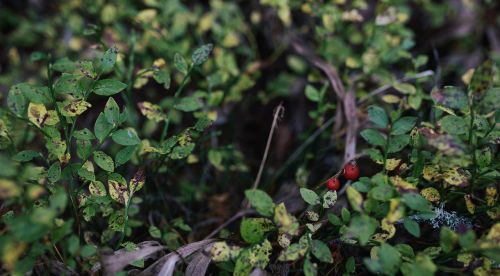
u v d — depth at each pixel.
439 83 0.67
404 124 0.50
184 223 0.60
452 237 0.46
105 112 0.49
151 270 0.50
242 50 0.73
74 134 0.50
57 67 0.54
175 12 0.69
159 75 0.56
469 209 0.50
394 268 0.45
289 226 0.46
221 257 0.47
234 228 0.60
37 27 0.74
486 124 0.50
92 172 0.50
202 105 0.60
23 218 0.43
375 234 0.49
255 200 0.45
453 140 0.45
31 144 0.62
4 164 0.43
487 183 0.52
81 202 0.50
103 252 0.48
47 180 0.52
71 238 0.45
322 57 0.68
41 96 0.49
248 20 0.78
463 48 0.76
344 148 0.64
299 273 0.53
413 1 0.77
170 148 0.51
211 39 0.74
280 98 0.74
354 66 0.64
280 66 0.77
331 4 0.67
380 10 0.65
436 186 0.53
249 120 0.73
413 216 0.50
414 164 0.51
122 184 0.50
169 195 0.62
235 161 0.66
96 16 0.72
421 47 0.77
